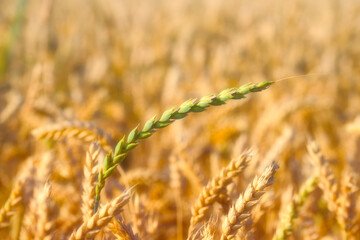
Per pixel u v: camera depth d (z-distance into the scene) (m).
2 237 0.66
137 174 0.88
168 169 0.94
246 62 2.78
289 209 0.60
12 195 0.59
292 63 2.74
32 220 0.53
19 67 2.12
